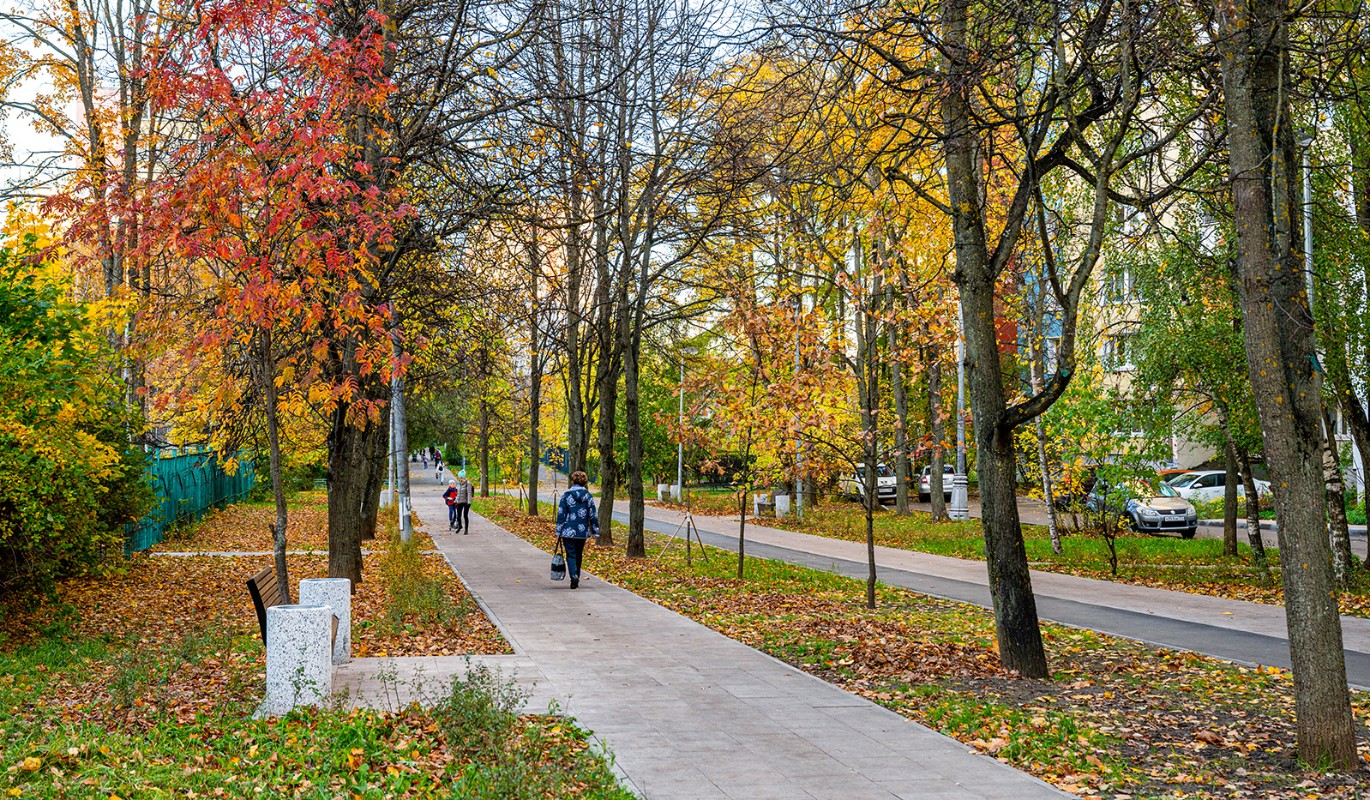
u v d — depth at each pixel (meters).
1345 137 16.33
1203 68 9.92
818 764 6.80
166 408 17.02
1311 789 6.65
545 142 15.39
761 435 15.91
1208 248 18.84
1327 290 17.44
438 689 8.78
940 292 14.59
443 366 19.86
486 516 40.09
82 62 21.05
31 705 7.89
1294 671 7.34
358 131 12.94
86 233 9.30
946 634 12.81
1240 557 22.95
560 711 8.16
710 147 16.91
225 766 6.28
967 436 34.50
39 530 11.15
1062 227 19.19
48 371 11.41
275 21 9.71
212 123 9.39
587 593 16.31
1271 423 7.40
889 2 10.01
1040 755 7.20
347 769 6.34
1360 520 30.14
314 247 9.06
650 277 23.58
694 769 6.63
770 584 18.31
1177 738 7.96
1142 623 14.45
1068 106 9.76
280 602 9.56
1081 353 21.36
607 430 26.28
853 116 10.88
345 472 15.29
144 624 12.62
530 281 23.61
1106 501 20.14
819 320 15.16
